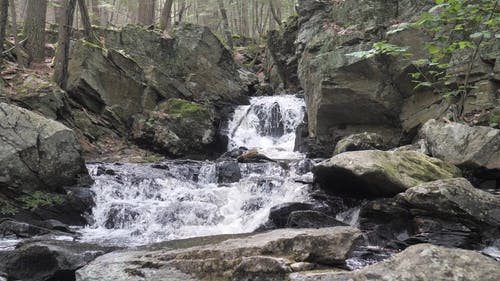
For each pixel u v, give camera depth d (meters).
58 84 13.14
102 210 8.55
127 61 14.77
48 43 17.75
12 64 13.82
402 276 3.42
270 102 16.06
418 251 3.56
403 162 7.65
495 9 7.82
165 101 15.05
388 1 12.37
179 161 12.29
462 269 3.38
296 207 7.69
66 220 8.33
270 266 4.20
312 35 13.73
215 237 5.91
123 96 14.45
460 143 8.32
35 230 7.49
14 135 8.56
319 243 4.57
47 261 5.37
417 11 11.77
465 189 6.46
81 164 9.30
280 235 4.96
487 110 9.86
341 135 12.77
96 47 14.14
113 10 26.39
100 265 4.83
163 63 16.22
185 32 17.02
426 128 9.13
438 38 8.50
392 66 11.76
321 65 12.62
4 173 8.20
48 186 8.75
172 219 8.35
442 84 10.98
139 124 14.08
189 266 4.61
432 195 6.40
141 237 7.54
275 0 26.78
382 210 7.02
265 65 20.72
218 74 17.23
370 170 7.14
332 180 7.94
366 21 12.46
